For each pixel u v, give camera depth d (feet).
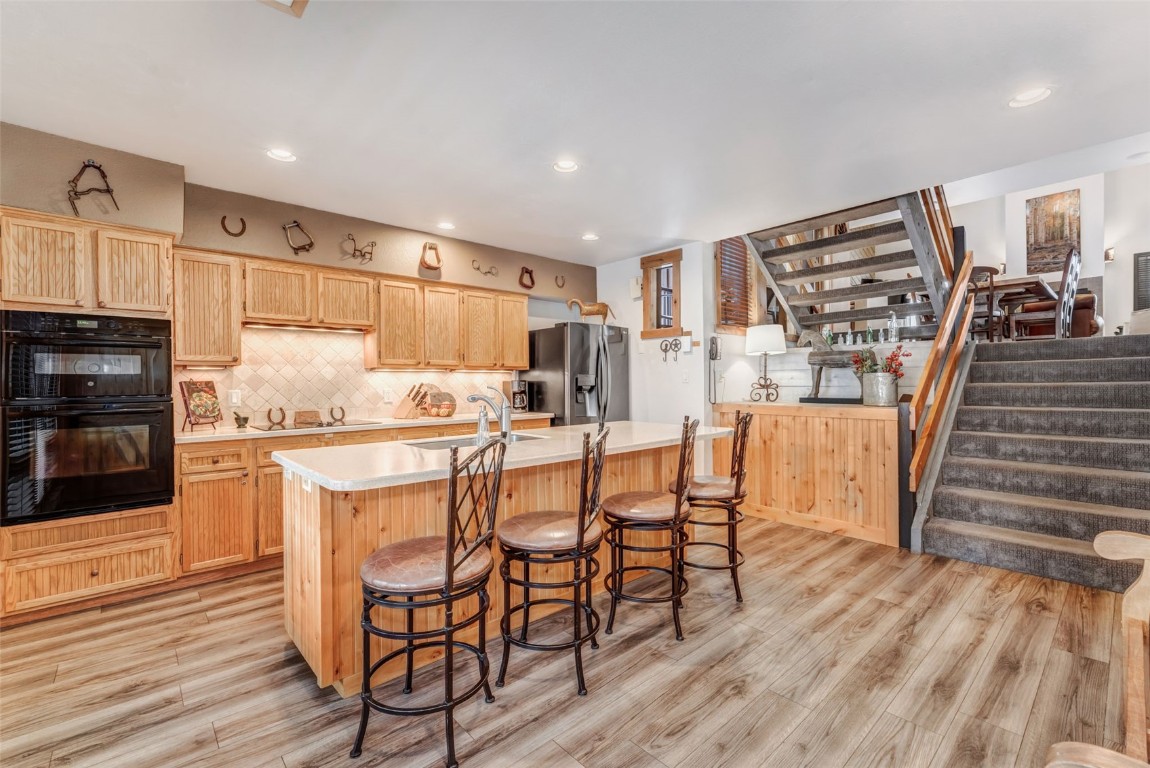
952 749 5.60
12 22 6.17
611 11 6.13
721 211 13.53
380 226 14.21
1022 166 13.30
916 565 10.98
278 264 12.49
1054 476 11.19
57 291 9.05
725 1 5.99
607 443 8.85
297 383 13.64
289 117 8.56
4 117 8.48
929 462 12.69
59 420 9.00
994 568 10.73
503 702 6.50
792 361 17.40
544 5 6.01
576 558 6.73
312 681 6.98
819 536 13.15
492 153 9.98
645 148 9.84
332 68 7.23
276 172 10.80
